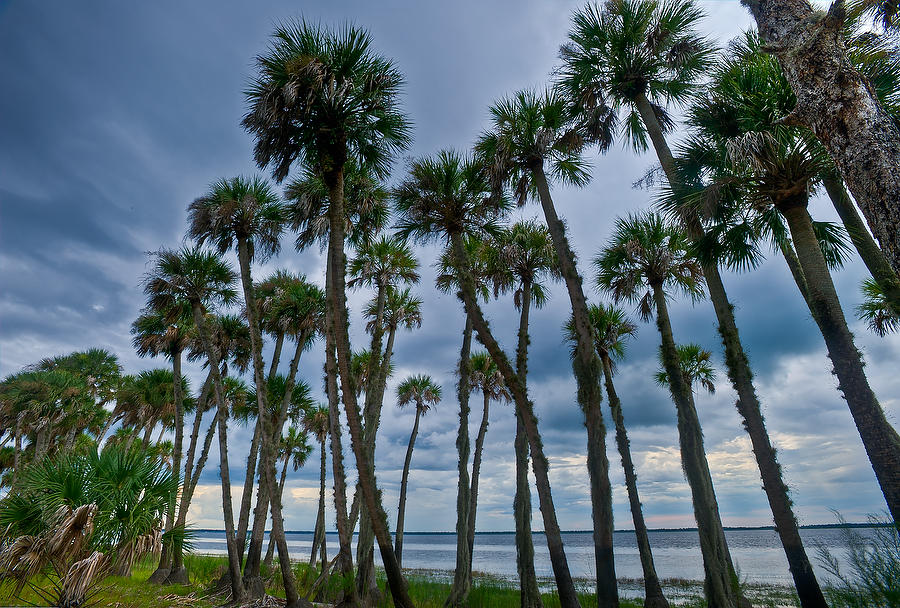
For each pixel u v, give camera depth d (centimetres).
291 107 1135
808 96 472
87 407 3105
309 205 1516
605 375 1563
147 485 738
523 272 1514
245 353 2439
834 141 444
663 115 1353
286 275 2305
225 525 1384
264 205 1609
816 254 784
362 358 2525
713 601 956
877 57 762
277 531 1177
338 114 1171
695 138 1016
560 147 1312
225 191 1573
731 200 913
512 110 1265
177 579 1647
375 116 1230
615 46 1208
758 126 897
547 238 1542
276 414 2489
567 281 1138
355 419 1074
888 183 394
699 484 1060
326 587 1360
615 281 1519
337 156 1204
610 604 880
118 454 746
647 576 1272
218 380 1606
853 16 475
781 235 999
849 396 689
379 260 1930
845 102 440
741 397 912
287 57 1150
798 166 802
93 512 648
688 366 1952
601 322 1788
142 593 1054
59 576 637
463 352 1510
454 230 1361
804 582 749
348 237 1681
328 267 1302
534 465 1045
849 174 429
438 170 1354
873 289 1220
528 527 1225
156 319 2288
